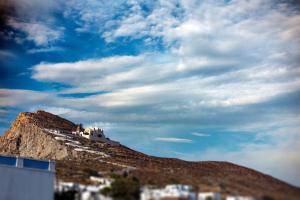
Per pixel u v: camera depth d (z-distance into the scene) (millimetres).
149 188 95125
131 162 163250
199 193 83375
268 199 75188
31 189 107062
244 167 111062
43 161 125625
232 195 79562
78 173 136375
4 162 123438
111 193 96625
